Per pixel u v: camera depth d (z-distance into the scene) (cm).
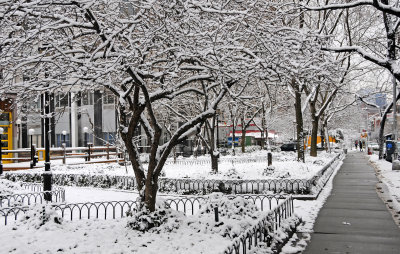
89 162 3016
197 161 3322
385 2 1329
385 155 3878
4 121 3266
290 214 1098
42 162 2961
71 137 4622
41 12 755
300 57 1036
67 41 863
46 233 843
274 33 1000
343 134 9262
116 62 748
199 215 948
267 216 848
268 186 1623
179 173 2173
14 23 743
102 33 778
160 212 888
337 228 1023
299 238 923
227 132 6044
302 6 1245
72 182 2117
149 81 1084
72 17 943
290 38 1000
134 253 717
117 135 2355
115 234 847
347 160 4347
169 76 983
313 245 861
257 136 6097
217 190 1633
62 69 790
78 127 4716
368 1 1211
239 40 1027
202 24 891
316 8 1240
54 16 772
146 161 3412
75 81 790
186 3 771
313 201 1479
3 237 811
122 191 1858
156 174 903
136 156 956
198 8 870
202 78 918
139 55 808
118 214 1250
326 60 1120
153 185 898
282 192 1581
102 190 1919
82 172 2278
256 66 917
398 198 1520
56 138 4756
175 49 837
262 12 959
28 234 840
